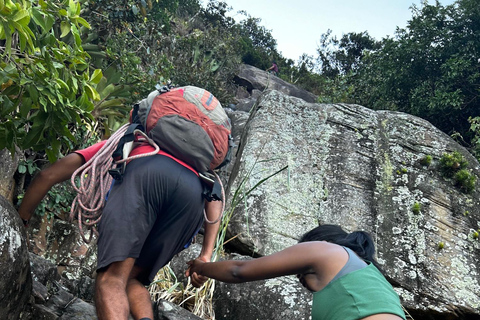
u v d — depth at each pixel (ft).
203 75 51.65
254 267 6.89
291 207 16.46
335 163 18.28
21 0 9.74
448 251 16.24
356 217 16.75
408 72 48.21
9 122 10.46
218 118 8.30
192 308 11.95
